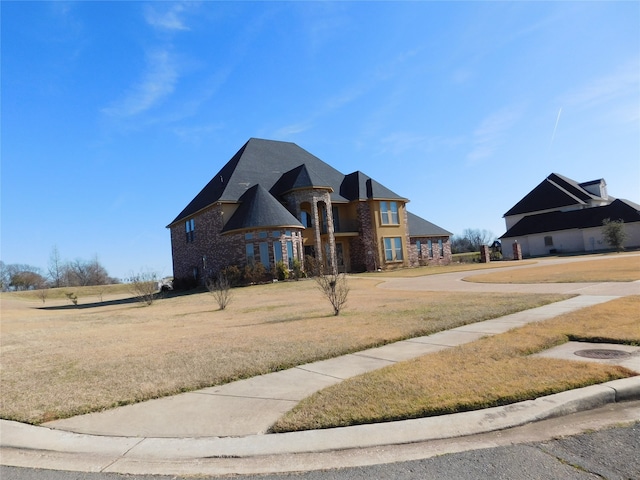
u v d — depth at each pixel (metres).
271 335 9.38
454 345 7.36
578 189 56.47
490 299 12.88
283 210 29.39
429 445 3.97
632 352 6.33
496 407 4.56
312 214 31.81
